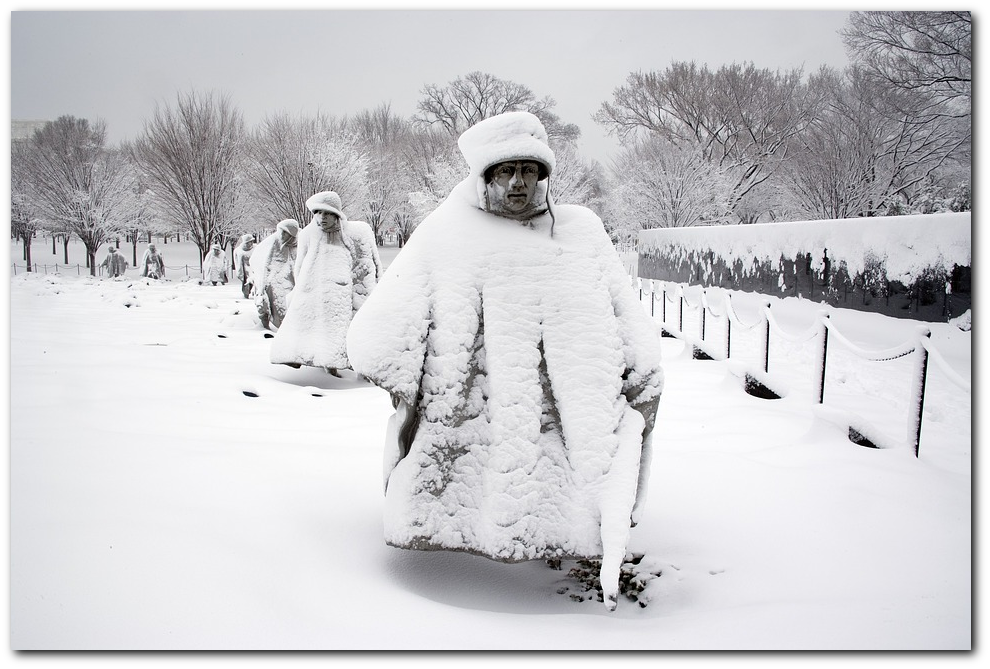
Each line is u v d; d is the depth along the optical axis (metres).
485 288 3.36
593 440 3.24
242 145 37.47
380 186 43.22
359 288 8.59
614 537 3.04
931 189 30.19
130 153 44.84
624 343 3.45
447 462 3.24
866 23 27.67
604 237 3.62
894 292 12.16
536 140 3.38
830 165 30.88
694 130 40.31
